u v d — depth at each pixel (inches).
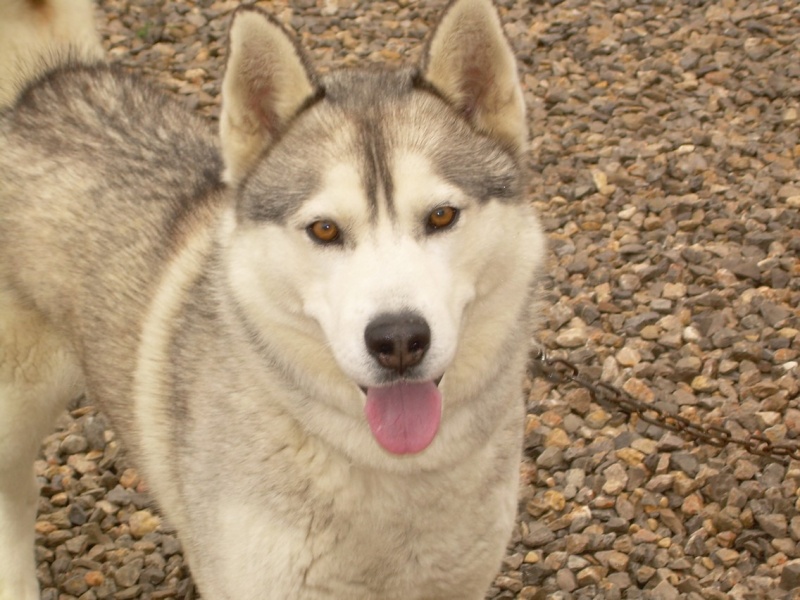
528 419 66.3
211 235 55.4
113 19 96.6
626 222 75.4
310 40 93.0
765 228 74.3
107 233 57.6
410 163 50.3
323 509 51.9
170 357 54.7
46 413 60.4
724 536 62.1
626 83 87.4
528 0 97.0
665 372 67.9
